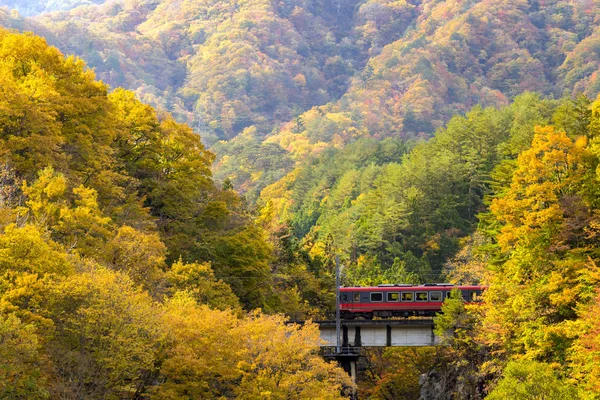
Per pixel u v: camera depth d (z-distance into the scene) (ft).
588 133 305.94
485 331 272.51
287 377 188.65
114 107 304.71
